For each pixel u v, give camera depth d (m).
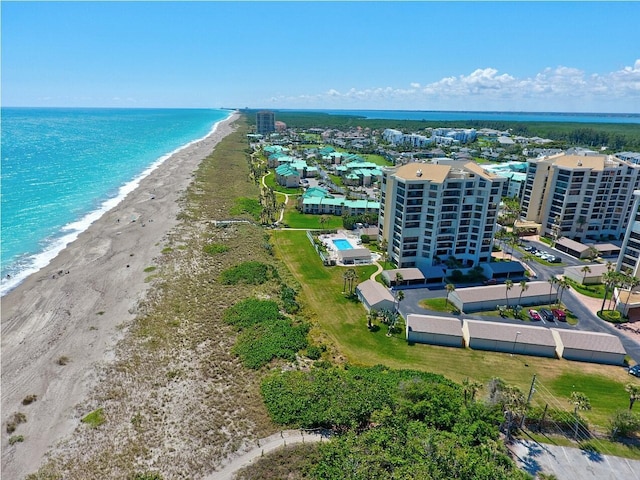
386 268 100.06
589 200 121.69
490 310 82.00
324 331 73.44
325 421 50.69
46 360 63.31
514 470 44.12
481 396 56.78
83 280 89.44
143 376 59.75
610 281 80.31
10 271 94.50
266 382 57.84
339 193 177.00
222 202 156.25
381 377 59.47
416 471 42.88
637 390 54.00
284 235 124.19
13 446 48.19
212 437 49.03
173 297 82.31
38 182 180.38
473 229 98.12
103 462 45.78
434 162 107.56
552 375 63.34
